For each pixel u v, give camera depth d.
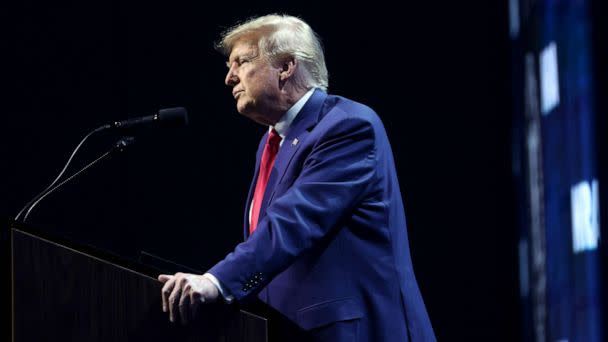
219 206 18.77
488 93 17.92
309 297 8.17
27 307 7.31
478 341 17.81
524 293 16.64
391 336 8.26
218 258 18.73
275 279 8.38
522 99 16.25
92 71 18.83
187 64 18.78
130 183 18.80
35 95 18.77
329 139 8.40
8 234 7.41
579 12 13.34
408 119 18.14
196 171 18.77
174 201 18.78
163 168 18.81
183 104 18.78
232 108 18.80
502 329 17.73
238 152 18.78
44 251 7.35
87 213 18.72
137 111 18.75
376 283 8.34
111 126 9.38
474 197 17.92
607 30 12.96
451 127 18.05
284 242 7.79
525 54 15.89
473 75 18.00
